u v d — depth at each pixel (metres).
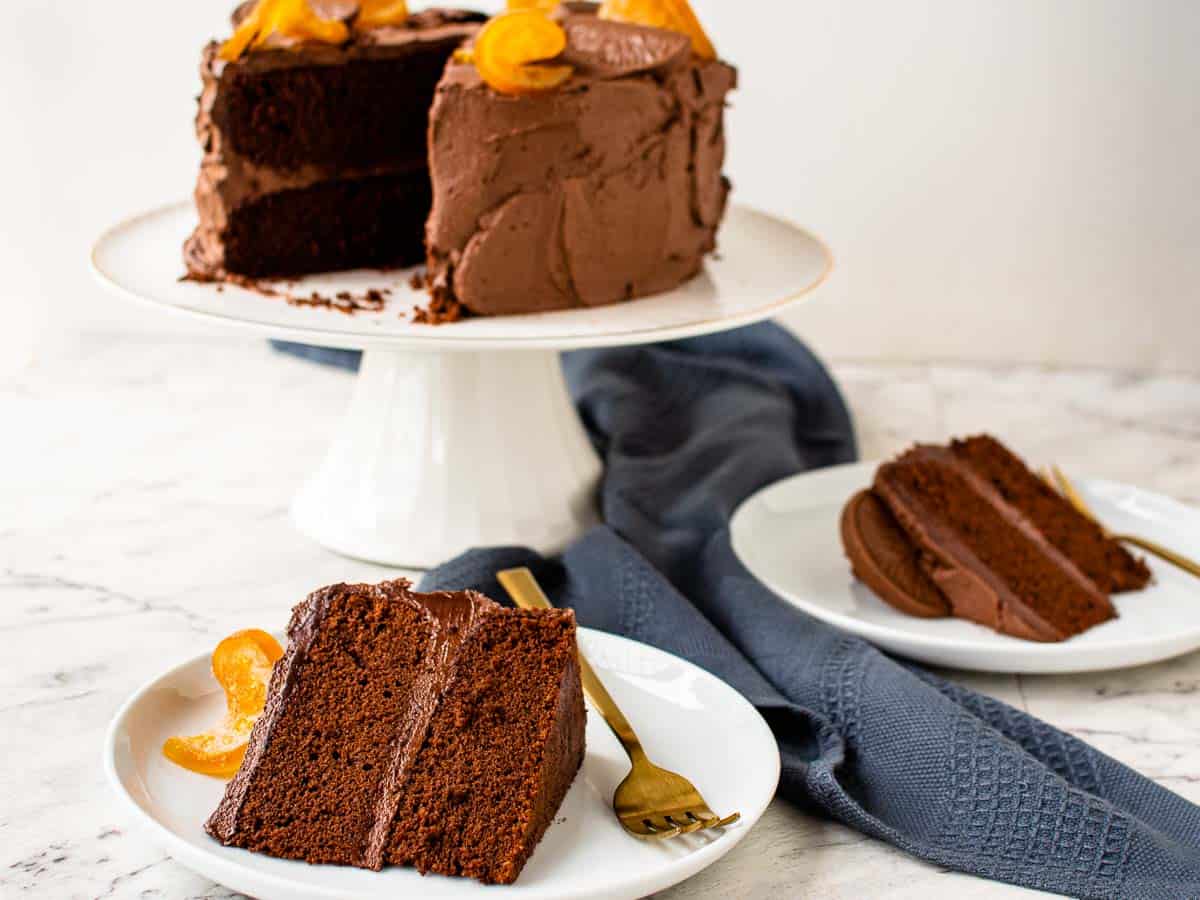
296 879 0.58
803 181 1.15
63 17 1.13
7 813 0.63
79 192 1.18
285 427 1.01
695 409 0.98
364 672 0.61
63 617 0.77
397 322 0.79
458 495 0.83
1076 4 1.07
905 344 1.18
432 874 0.58
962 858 0.61
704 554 0.80
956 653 0.72
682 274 0.85
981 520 0.78
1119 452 1.00
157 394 1.06
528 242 0.80
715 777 0.63
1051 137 1.11
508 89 0.78
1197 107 1.08
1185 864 0.60
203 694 0.65
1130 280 1.13
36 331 1.21
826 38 1.10
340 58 0.87
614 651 0.69
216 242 0.87
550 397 0.88
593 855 0.59
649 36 0.83
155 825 0.58
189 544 0.85
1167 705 0.72
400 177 0.91
